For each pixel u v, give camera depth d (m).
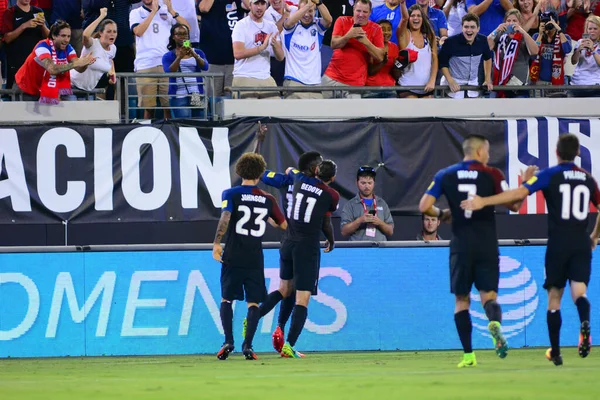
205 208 43.34
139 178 43.09
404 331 35.94
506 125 45.47
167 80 45.97
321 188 31.31
